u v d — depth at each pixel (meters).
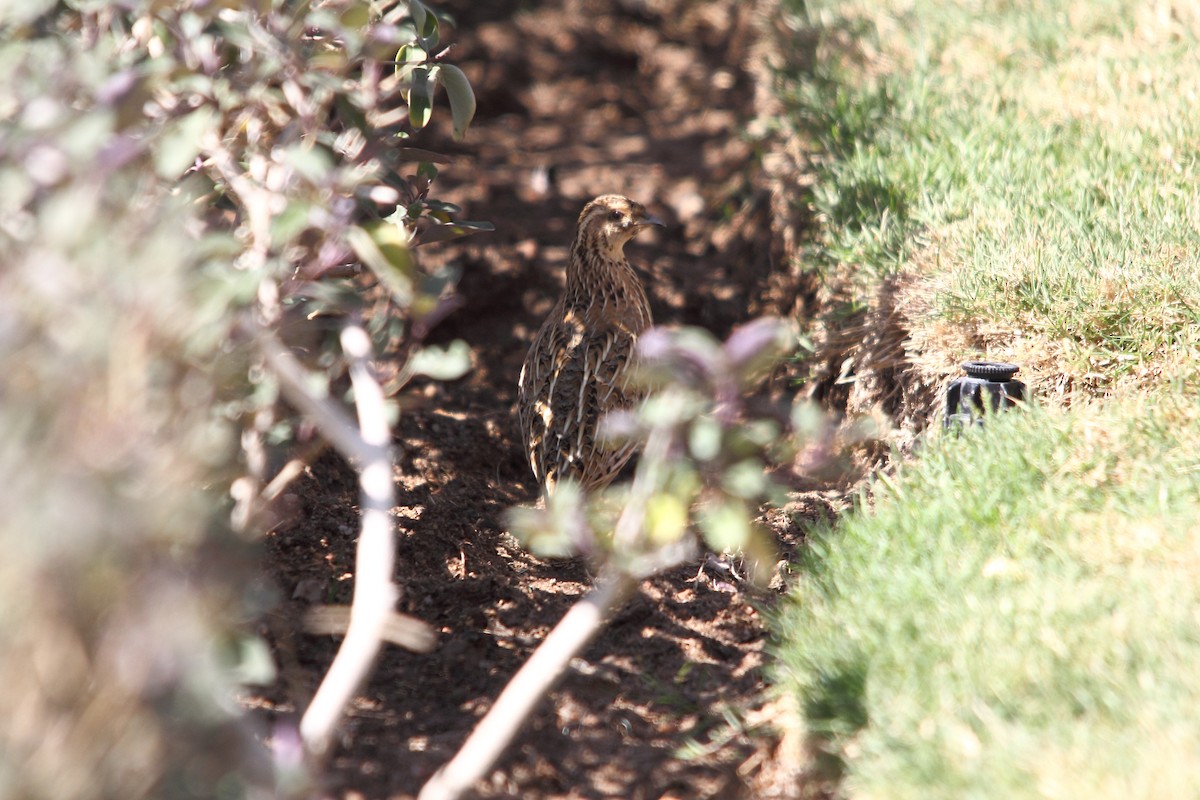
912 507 8.70
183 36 6.67
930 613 7.43
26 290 4.56
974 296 10.52
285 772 4.98
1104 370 9.91
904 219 12.32
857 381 11.84
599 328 11.28
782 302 13.83
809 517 10.04
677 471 5.70
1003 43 15.48
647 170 19.41
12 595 4.20
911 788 6.15
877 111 14.25
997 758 6.11
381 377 7.84
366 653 5.49
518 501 11.29
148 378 4.79
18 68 5.68
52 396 4.38
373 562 5.70
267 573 9.06
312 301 7.62
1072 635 6.94
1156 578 7.43
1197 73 13.79
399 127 9.07
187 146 5.68
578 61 24.16
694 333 5.68
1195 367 9.48
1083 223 11.16
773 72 16.39
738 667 8.35
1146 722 6.18
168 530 4.51
